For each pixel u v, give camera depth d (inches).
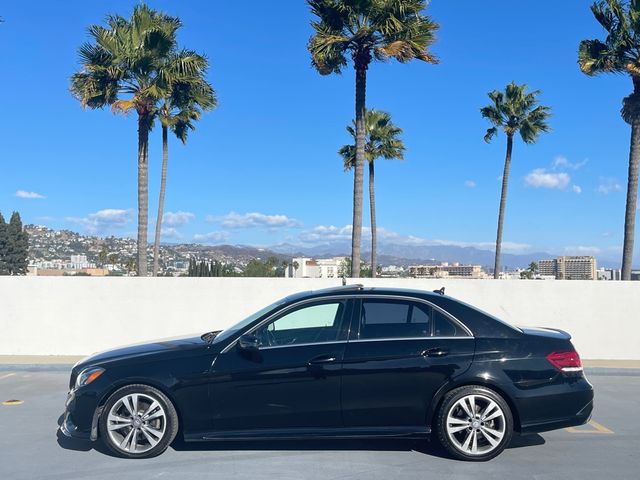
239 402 230.4
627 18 704.4
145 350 247.4
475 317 241.8
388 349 233.0
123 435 235.3
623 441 263.3
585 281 506.3
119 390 233.5
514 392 228.8
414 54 611.2
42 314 510.6
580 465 228.8
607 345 503.5
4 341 508.4
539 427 231.1
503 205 1406.3
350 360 231.1
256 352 233.1
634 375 452.1
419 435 230.1
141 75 701.9
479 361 231.5
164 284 514.6
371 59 645.9
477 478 213.3
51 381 414.3
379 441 257.4
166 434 232.7
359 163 652.7
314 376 229.9
